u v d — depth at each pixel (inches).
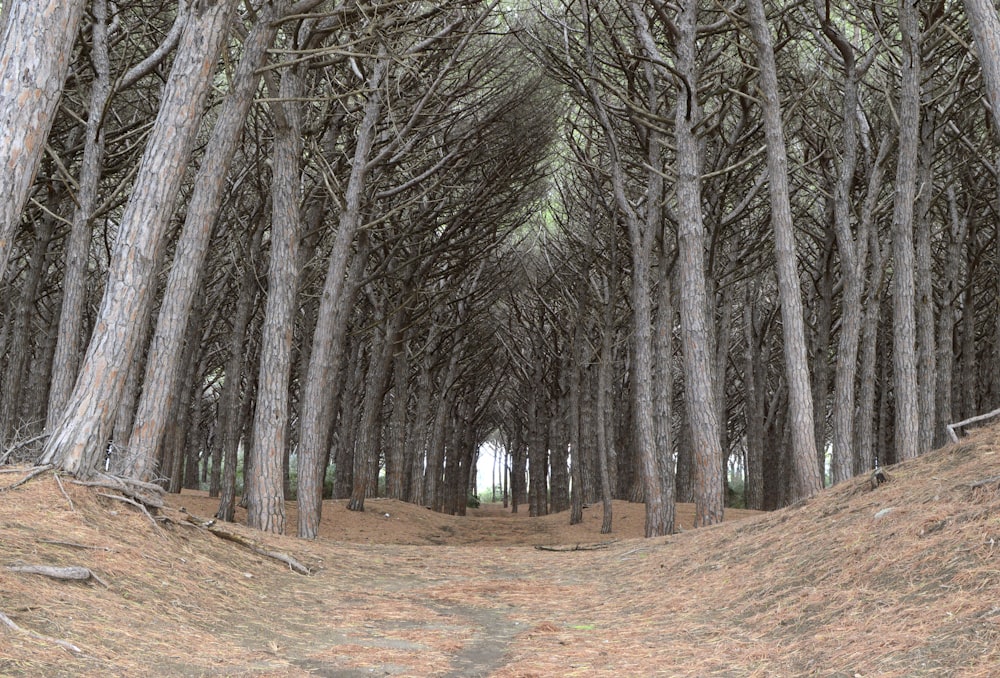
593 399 1198.3
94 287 861.2
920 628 180.2
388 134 720.3
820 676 173.2
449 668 205.3
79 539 247.3
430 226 824.9
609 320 849.5
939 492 266.4
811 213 935.7
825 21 590.2
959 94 627.8
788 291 481.7
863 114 695.7
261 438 518.3
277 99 423.8
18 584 193.9
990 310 1003.9
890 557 235.0
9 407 687.1
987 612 173.5
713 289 785.6
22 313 702.5
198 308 822.5
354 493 917.8
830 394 1155.9
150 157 301.7
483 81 759.1
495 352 1448.1
